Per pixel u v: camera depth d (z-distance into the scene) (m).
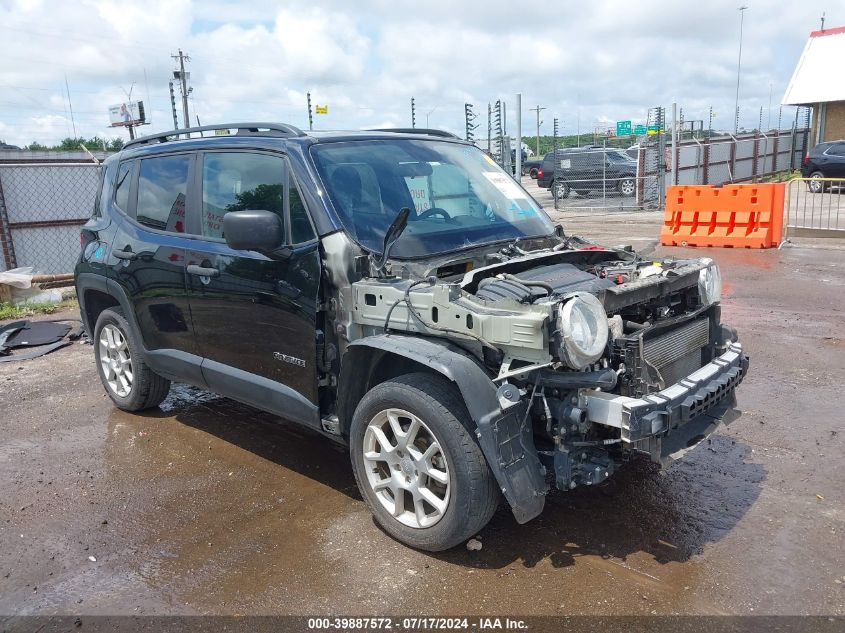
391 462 3.63
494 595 3.23
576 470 3.33
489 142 18.84
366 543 3.72
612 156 24.98
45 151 32.66
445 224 4.34
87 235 5.76
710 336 4.14
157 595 3.33
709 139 27.94
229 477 4.58
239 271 4.28
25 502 4.31
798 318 8.05
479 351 3.39
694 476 4.37
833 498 4.05
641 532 3.74
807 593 3.19
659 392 3.35
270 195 4.22
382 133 4.74
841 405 5.46
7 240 11.44
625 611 3.09
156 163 5.16
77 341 8.31
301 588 3.34
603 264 4.38
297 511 4.10
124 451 5.05
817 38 33.25
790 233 14.95
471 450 3.28
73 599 3.32
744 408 5.46
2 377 6.92
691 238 13.80
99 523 4.04
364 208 4.05
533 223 4.80
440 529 3.43
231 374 4.52
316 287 3.86
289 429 5.41
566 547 3.61
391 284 3.65
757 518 3.85
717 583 3.27
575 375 3.18
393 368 3.88
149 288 5.00
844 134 32.72
